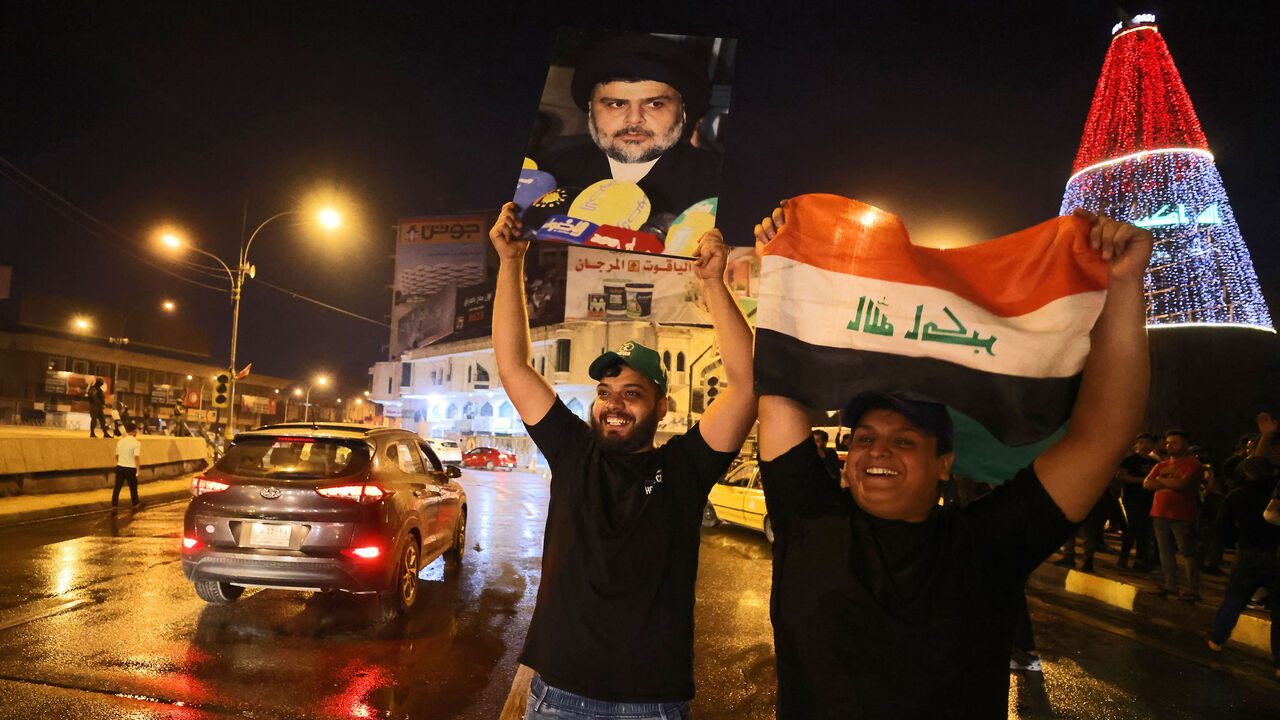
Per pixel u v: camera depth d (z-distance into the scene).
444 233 63.38
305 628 5.79
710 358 38.66
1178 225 17.48
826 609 1.73
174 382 64.81
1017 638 5.43
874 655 1.66
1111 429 1.72
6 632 5.34
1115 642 6.41
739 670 5.18
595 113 2.61
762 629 6.28
